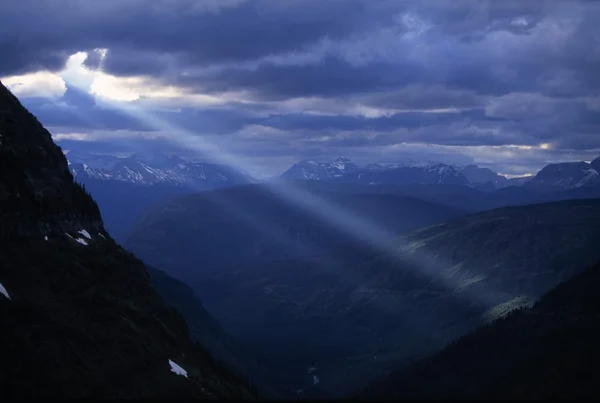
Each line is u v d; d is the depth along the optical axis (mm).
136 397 152125
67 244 190125
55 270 175500
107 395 147000
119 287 191750
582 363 183625
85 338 159750
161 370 168750
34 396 134000
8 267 166375
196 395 164500
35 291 165375
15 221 177625
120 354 163000
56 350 150000
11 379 135375
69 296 171125
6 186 182750
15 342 144625
